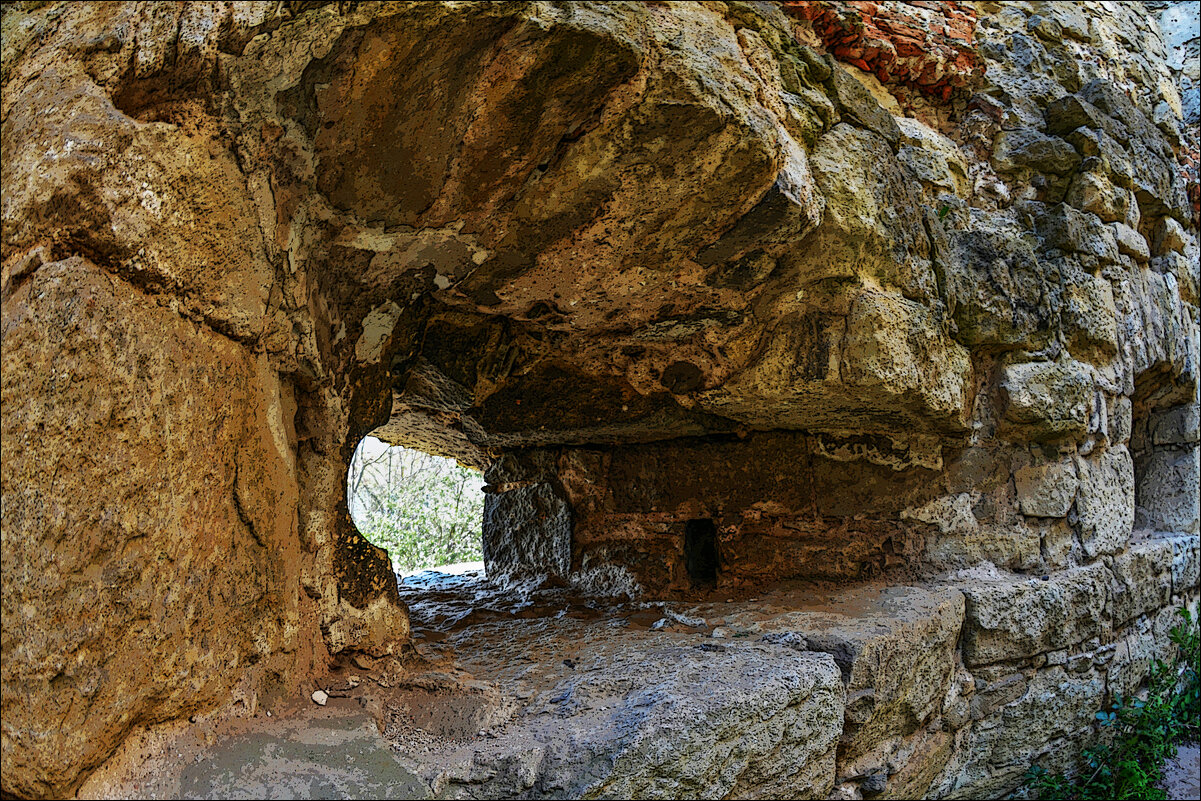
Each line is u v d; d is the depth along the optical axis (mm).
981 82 2889
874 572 2680
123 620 1142
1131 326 3148
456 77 1376
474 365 2354
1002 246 2645
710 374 2326
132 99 1271
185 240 1275
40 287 1102
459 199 1604
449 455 3291
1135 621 3156
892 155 2256
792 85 1980
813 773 1861
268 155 1374
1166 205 3432
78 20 1346
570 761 1437
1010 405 2629
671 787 1502
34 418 1070
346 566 1715
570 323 2191
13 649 1044
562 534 2900
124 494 1143
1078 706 2789
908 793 2225
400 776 1354
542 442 2850
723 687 1680
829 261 2041
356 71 1297
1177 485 3738
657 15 1636
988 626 2479
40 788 1045
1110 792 2750
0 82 1334
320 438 1704
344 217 1534
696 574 2809
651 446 2816
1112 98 3199
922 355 2254
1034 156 2887
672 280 1987
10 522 1055
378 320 1854
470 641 2193
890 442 2709
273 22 1214
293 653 1527
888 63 2650
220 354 1364
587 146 1589
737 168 1687
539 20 1337
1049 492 2744
